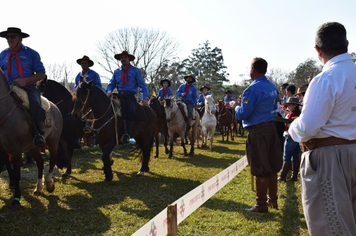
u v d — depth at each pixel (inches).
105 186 230.7
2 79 161.0
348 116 78.8
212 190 155.6
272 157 161.8
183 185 237.0
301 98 269.6
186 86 430.0
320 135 81.2
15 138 167.3
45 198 197.3
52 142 209.3
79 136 272.5
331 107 77.6
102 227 152.8
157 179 256.5
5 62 182.9
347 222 75.9
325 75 80.2
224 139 633.0
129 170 296.2
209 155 401.1
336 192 76.9
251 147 161.2
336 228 76.0
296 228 148.4
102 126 238.5
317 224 79.4
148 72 1350.9
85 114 229.5
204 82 2246.6
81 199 197.6
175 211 85.8
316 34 88.3
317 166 81.4
